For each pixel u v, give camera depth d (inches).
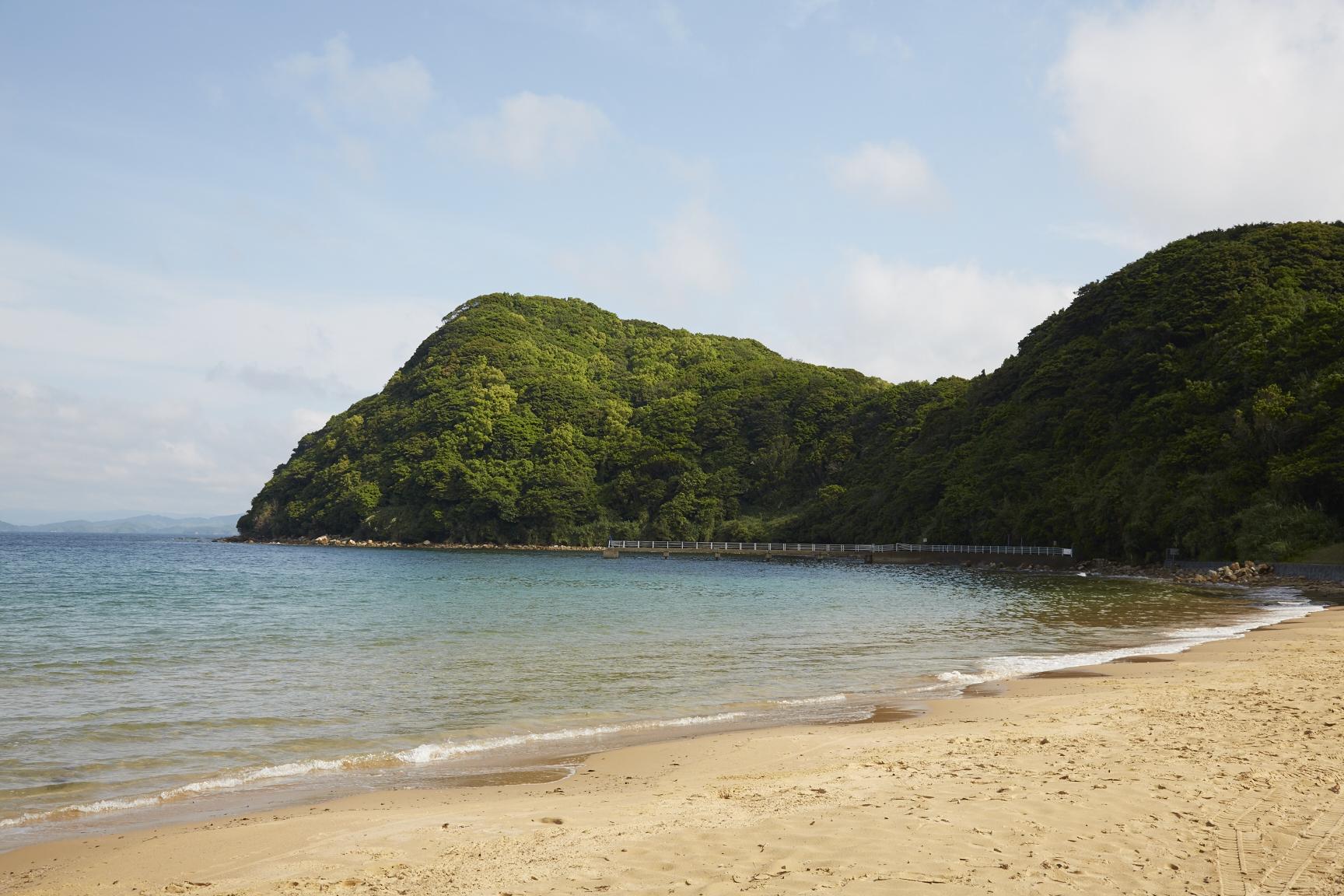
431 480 6018.7
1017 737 486.0
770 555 4744.1
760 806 354.6
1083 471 3528.5
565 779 449.1
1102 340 4037.9
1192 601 1720.0
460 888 271.6
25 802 419.2
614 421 6761.8
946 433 4800.7
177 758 505.7
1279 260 3912.4
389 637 1095.0
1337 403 2664.9
